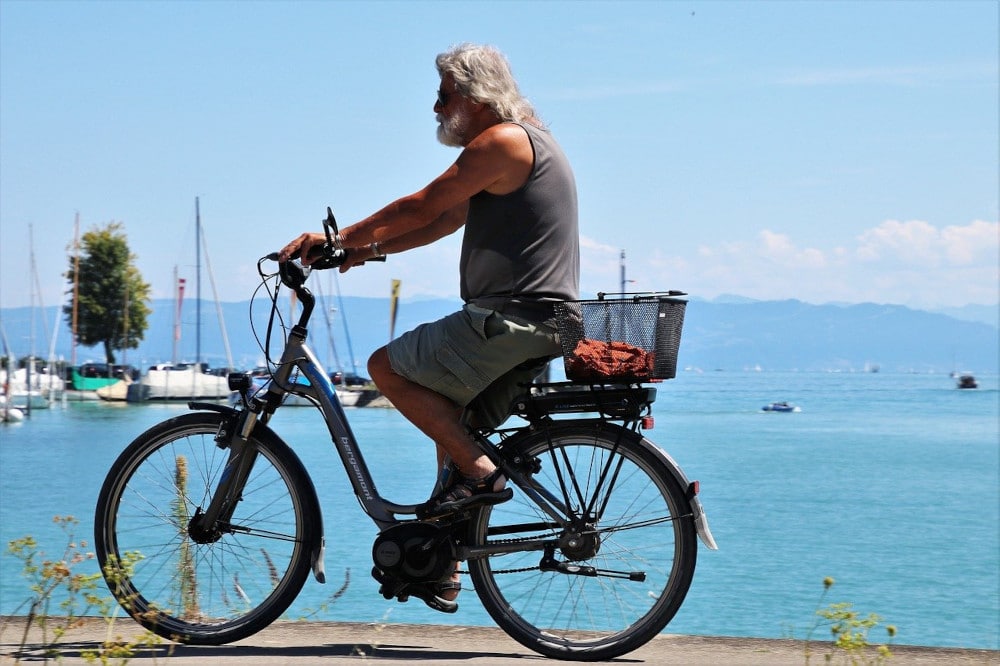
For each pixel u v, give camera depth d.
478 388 7.77
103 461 73.25
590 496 7.77
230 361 166.38
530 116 8.01
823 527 54.09
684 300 7.59
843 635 6.61
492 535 7.83
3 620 8.57
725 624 28.27
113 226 174.12
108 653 6.86
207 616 8.06
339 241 7.72
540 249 7.66
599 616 7.77
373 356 8.03
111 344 175.38
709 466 87.75
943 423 166.75
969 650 7.91
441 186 7.56
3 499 50.28
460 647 8.08
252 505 8.08
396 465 54.91
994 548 48.16
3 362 147.75
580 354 7.47
